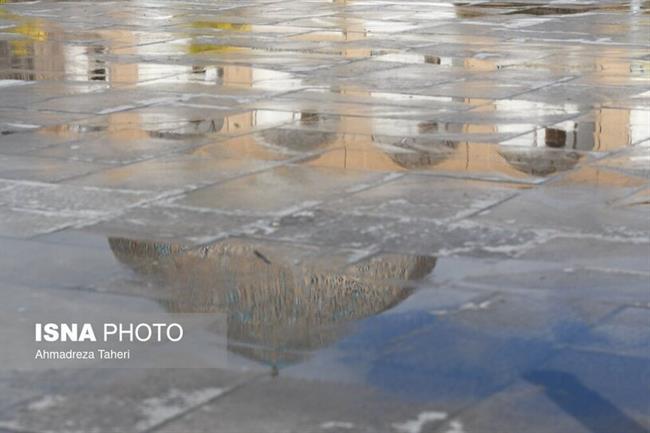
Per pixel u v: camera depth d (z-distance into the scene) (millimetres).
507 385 6762
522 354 7215
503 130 14188
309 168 12266
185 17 27469
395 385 6766
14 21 26469
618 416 6348
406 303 8125
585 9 28500
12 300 8211
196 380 6852
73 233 9867
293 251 9359
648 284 8484
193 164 12469
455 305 8078
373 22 26156
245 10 29156
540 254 9250
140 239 9688
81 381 6863
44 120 14977
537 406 6480
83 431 6234
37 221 10242
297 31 24531
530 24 25391
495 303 8117
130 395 6668
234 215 10438
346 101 16250
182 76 18578
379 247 9461
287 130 14234
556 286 8461
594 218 10297
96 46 22219
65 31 24578
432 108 15672
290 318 7836
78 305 8117
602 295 8258
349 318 7832
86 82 18062
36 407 6520
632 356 7172
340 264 9016
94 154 12992
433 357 7168
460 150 13094
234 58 20500
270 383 6801
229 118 15023
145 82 18016
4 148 13312
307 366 7043
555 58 20234
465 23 25812
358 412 6414
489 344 7375
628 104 15875
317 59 20312
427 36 23453
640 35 23344
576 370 6965
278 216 10406
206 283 8562
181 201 10930
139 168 12297
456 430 6191
